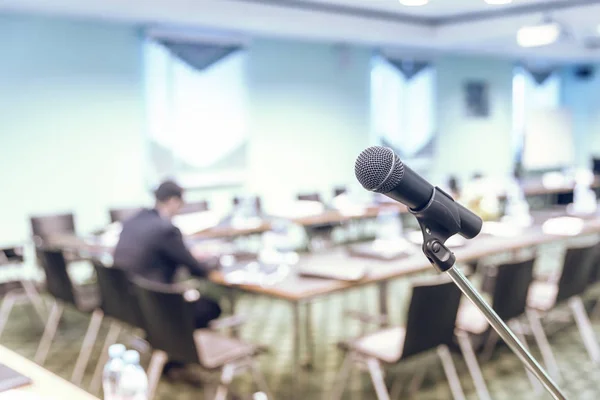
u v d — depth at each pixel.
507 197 7.42
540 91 12.15
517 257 4.74
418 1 5.68
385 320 3.57
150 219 3.60
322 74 8.68
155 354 3.13
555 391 0.97
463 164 10.74
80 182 6.69
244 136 7.91
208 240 4.63
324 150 8.78
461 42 8.77
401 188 0.91
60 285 3.85
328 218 5.71
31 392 1.63
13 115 6.23
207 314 3.73
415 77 9.80
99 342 4.56
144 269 3.53
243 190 7.98
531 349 4.27
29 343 4.61
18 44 6.21
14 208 6.28
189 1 6.05
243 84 7.86
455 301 2.87
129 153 7.02
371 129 9.32
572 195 8.53
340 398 3.53
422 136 9.98
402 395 3.57
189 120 7.43
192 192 7.54
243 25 7.00
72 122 6.60
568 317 4.89
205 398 3.57
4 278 6.17
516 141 11.80
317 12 6.98
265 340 4.61
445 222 0.95
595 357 4.10
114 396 1.86
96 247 4.39
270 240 4.54
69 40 6.53
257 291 3.19
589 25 7.77
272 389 3.66
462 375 3.84
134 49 6.99
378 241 4.21
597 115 12.38
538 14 7.00
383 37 7.99
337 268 3.40
